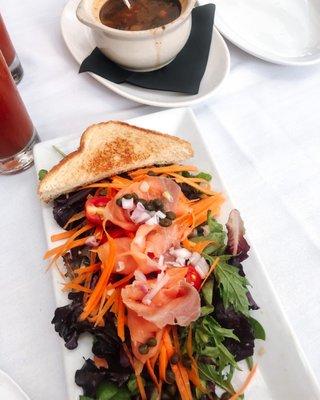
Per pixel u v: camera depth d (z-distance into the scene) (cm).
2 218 30
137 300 22
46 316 26
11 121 29
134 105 35
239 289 23
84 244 26
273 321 23
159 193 26
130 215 25
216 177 29
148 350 21
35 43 39
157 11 36
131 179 29
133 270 24
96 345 23
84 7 32
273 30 39
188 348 22
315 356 24
